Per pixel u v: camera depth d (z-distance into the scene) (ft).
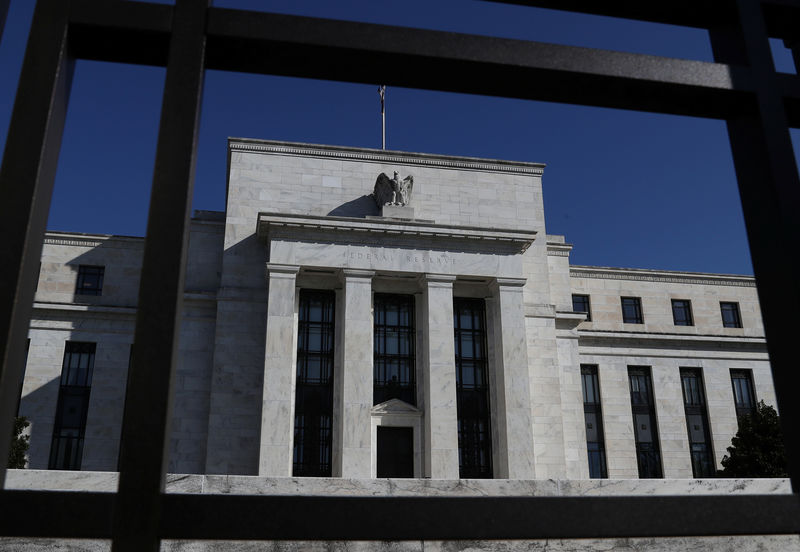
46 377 138.62
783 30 13.98
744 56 12.73
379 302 143.95
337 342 137.28
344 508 9.81
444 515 9.95
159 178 10.52
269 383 125.39
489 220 157.38
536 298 153.69
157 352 9.82
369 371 130.21
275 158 151.12
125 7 11.35
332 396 135.23
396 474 132.16
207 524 9.44
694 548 32.12
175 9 11.46
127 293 150.10
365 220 135.95
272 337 127.75
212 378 134.62
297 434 131.34
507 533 9.98
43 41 10.95
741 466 136.67
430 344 133.59
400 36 11.78
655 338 170.81
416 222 138.41
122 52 11.84
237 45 11.57
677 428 166.20
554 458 141.69
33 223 10.23
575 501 10.24
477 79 12.32
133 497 9.33
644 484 44.06
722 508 10.54
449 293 137.69
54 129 10.87
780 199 11.53
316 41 11.50
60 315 143.02
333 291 142.20
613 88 12.42
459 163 159.84
